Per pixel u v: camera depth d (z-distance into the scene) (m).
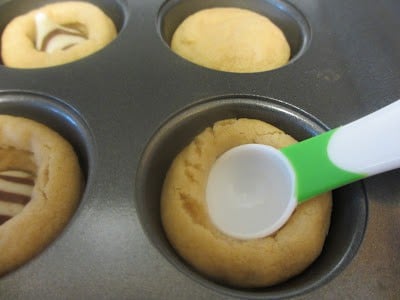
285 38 0.11
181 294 0.06
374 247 0.07
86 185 0.08
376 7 0.11
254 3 0.12
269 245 0.07
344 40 0.10
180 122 0.08
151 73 0.09
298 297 0.06
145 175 0.08
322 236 0.07
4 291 0.06
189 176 0.08
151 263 0.06
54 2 0.12
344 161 0.07
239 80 0.09
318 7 0.11
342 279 0.06
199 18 0.12
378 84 0.09
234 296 0.06
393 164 0.07
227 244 0.07
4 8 0.12
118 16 0.12
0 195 0.08
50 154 0.08
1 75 0.09
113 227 0.07
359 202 0.07
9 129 0.09
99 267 0.06
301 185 0.07
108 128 0.08
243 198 0.08
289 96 0.09
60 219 0.07
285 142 0.08
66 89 0.09
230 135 0.09
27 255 0.07
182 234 0.07
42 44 0.11
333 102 0.09
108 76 0.09
